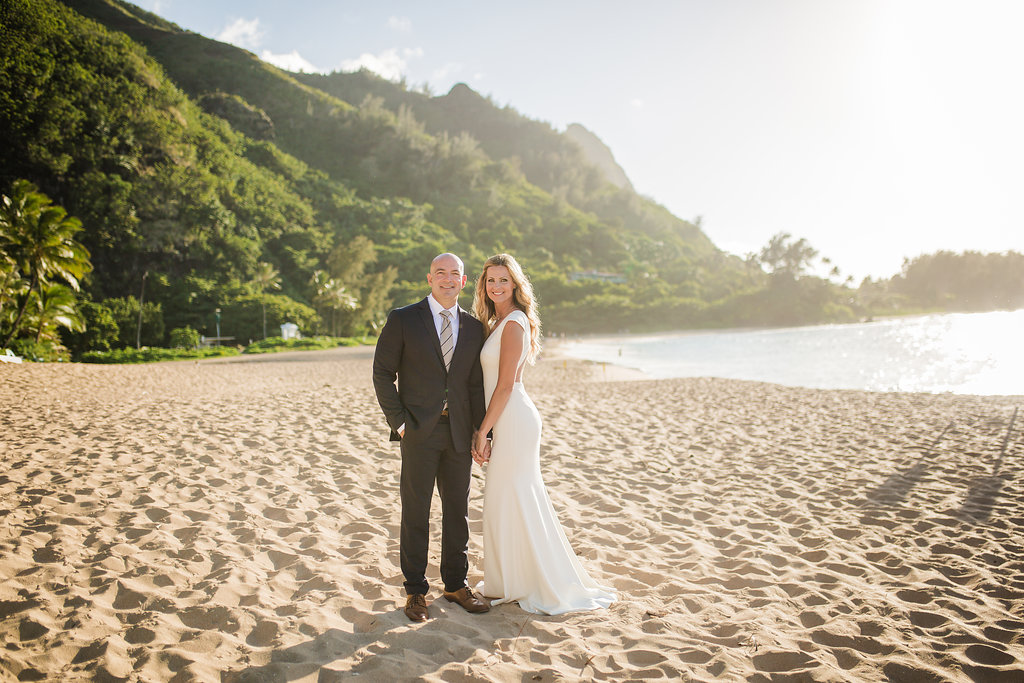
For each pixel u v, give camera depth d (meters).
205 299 68.88
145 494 4.26
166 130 85.56
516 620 2.69
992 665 2.30
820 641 2.54
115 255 68.81
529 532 2.84
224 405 9.69
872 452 6.50
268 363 29.55
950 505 4.50
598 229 160.62
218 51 180.12
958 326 77.25
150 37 174.25
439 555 3.51
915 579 3.20
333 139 168.50
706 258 165.50
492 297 2.95
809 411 9.91
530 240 151.38
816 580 3.22
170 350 40.44
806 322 106.31
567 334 96.62
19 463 5.06
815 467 5.84
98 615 2.50
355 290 82.00
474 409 2.89
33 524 3.53
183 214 78.12
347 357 34.91
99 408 9.09
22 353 20.77
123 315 56.75
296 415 8.43
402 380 2.79
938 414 9.19
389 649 2.36
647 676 2.21
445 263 2.76
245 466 5.31
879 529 4.03
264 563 3.23
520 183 195.00
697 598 2.98
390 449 6.20
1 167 65.50
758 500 4.78
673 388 14.98
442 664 2.27
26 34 80.38
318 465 5.46
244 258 81.00
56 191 68.69
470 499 4.55
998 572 3.27
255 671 2.12
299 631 2.48
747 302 108.50
